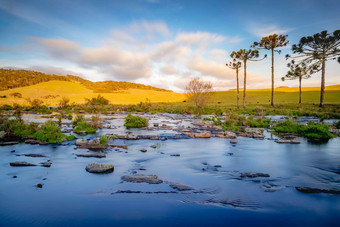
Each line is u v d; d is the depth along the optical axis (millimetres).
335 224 5164
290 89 123000
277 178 8156
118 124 24828
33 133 15562
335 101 65562
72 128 20281
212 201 6242
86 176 8008
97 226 4914
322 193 6867
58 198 6250
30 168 8844
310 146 13898
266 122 25766
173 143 14469
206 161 10344
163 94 138500
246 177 8219
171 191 6836
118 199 6242
